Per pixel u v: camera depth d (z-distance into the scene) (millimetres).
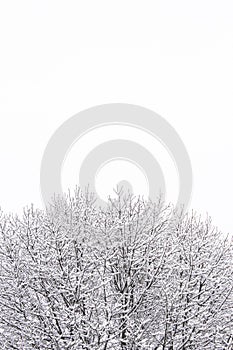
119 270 17312
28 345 16312
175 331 16531
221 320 17500
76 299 16219
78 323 15711
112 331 16094
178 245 17703
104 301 16344
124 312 16078
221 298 17953
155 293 16906
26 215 18516
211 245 18516
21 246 17391
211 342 17109
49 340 16281
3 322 16891
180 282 16781
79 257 17297
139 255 17062
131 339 16094
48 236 17609
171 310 16188
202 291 16891
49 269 16453
